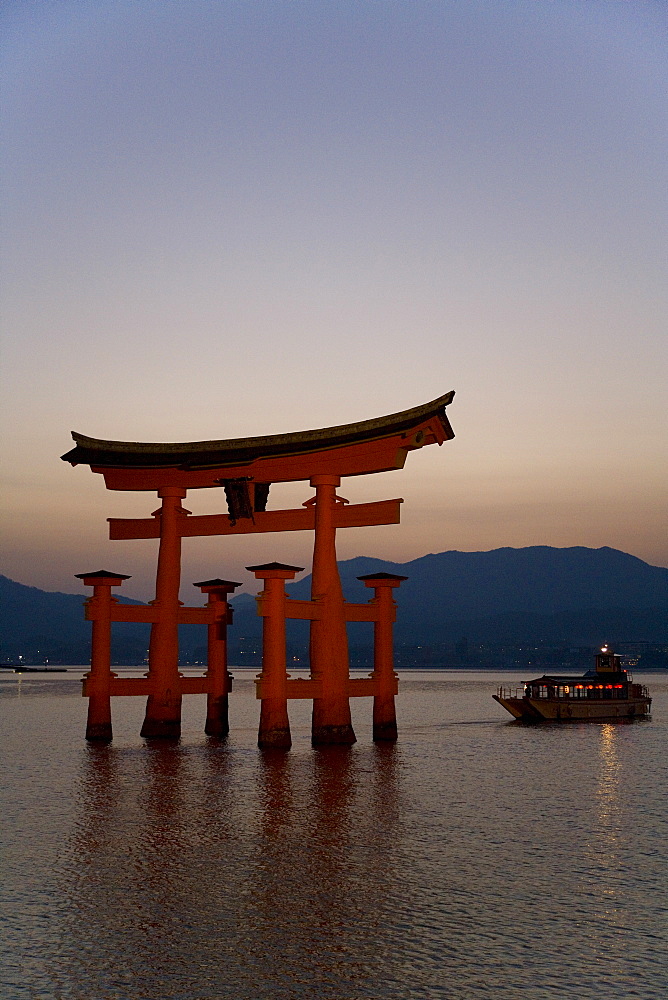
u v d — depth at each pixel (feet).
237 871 76.95
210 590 191.42
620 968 55.62
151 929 61.98
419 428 154.20
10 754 169.37
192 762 150.41
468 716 321.93
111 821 99.25
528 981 53.47
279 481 166.40
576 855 84.58
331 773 138.21
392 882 73.87
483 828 97.40
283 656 161.79
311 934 61.11
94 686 180.14
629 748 196.24
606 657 314.14
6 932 61.31
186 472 171.73
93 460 172.65
